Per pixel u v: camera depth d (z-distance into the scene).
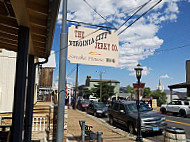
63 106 5.66
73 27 6.57
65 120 7.29
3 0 3.17
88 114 20.56
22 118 3.43
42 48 5.17
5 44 5.16
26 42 3.56
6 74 9.73
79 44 6.58
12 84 9.80
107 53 6.86
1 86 9.51
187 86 24.33
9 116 9.51
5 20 3.85
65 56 5.91
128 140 8.33
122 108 11.62
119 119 11.74
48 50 5.17
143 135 9.92
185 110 17.78
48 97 21.20
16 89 3.40
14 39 4.74
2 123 9.19
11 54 9.91
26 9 3.05
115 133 9.84
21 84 3.43
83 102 26.70
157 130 9.48
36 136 7.96
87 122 13.59
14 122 3.33
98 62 6.72
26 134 5.55
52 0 2.71
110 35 6.95
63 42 5.94
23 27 3.56
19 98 3.40
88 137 6.31
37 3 2.89
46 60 6.05
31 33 4.06
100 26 6.75
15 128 3.33
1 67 9.66
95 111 18.27
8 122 9.45
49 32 3.79
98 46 6.78
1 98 9.45
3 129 5.86
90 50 6.69
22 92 3.43
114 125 13.02
